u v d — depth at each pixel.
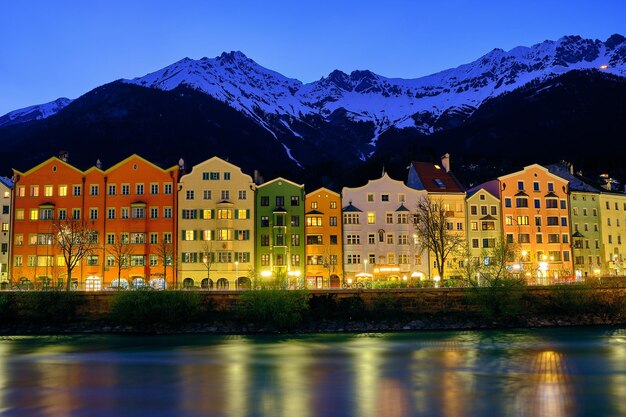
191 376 53.62
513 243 119.88
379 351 65.69
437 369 56.00
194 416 41.50
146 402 45.09
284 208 113.12
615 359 60.41
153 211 111.06
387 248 115.31
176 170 112.38
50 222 109.62
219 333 79.00
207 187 112.06
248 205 112.25
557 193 127.19
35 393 47.84
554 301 87.31
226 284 109.56
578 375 53.31
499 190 123.88
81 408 43.62
